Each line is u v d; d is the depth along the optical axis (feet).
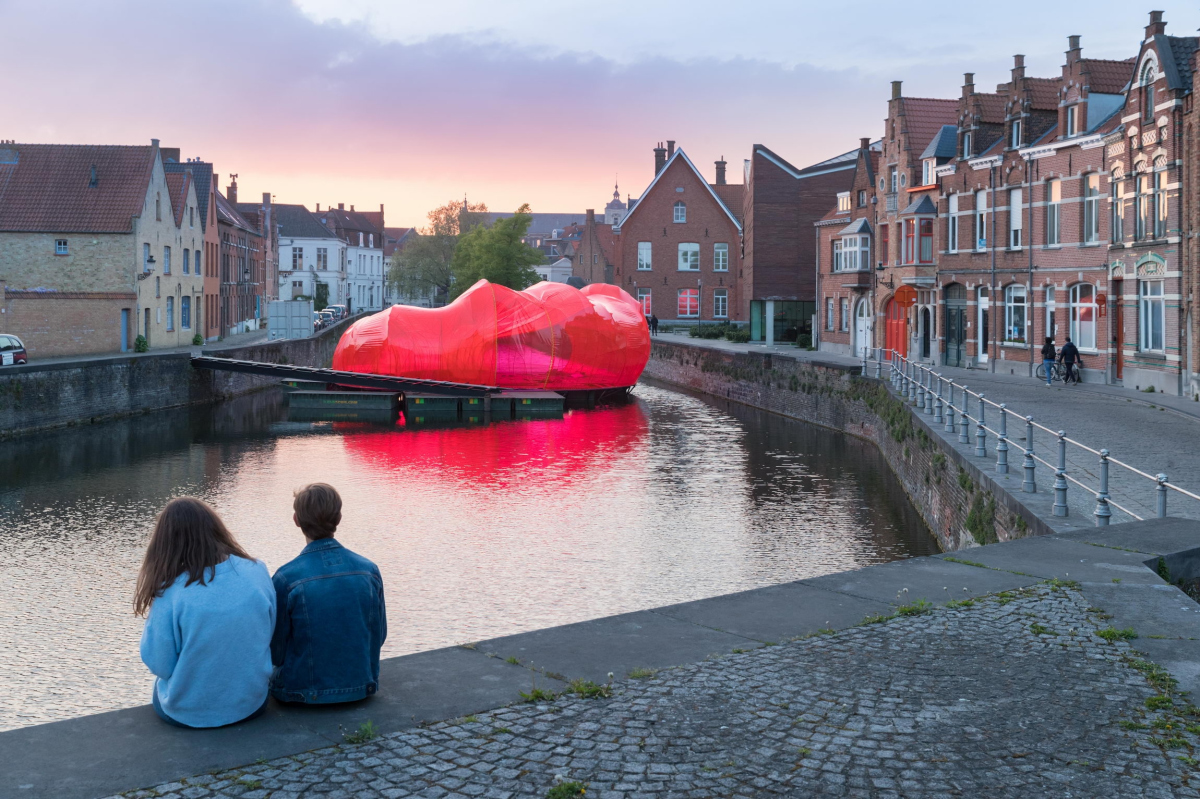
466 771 16.38
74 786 15.64
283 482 90.07
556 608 51.80
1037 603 26.03
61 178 182.50
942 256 142.00
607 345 164.76
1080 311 113.60
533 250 334.03
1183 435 68.08
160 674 17.76
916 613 25.20
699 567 60.18
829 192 231.71
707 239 294.87
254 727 17.88
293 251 434.30
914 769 16.60
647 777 16.28
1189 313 92.22
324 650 18.70
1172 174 93.50
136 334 177.58
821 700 19.47
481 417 145.89
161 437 119.55
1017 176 123.75
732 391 170.19
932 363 146.20
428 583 56.44
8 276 176.04
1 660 43.45
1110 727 18.26
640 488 87.40
